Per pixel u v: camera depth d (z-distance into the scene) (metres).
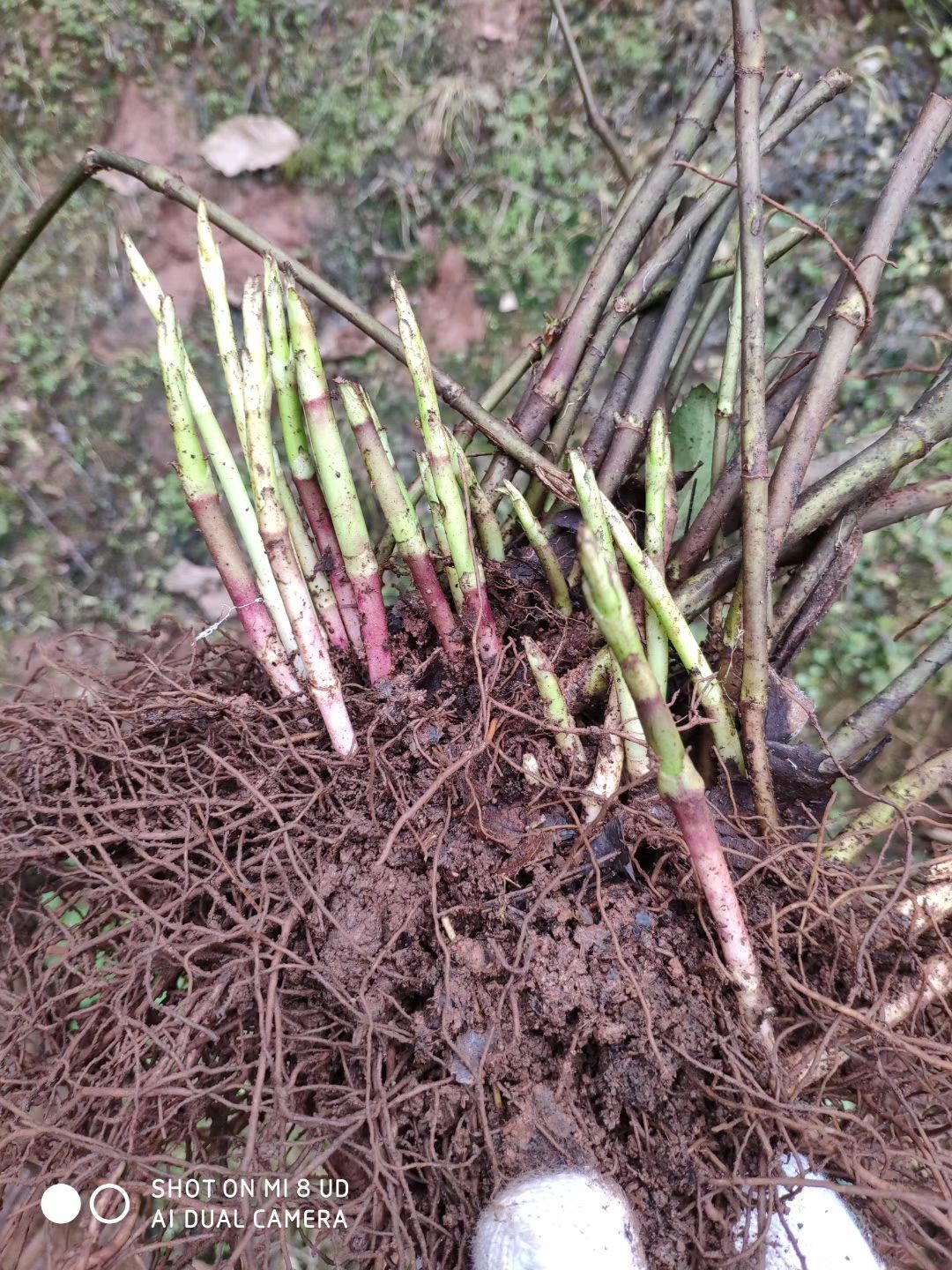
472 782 0.17
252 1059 0.18
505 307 0.38
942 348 0.36
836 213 0.37
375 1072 0.16
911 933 0.17
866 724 0.21
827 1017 0.16
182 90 0.38
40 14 0.38
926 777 0.20
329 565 0.19
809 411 0.19
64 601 0.38
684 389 0.37
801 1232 0.15
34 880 0.21
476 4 0.38
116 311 0.38
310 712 0.19
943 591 0.35
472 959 0.16
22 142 0.38
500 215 0.38
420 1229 0.15
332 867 0.18
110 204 0.38
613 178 0.38
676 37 0.37
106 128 0.38
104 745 0.20
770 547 0.19
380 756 0.18
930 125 0.18
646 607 0.18
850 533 0.20
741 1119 0.16
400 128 0.38
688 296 0.21
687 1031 0.16
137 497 0.38
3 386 0.38
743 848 0.18
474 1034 0.16
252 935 0.17
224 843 0.18
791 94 0.21
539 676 0.18
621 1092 0.16
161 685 0.21
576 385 0.22
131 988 0.18
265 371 0.17
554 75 0.38
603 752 0.18
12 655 0.37
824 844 0.19
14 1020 0.18
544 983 0.16
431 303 0.39
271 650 0.19
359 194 0.38
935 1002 0.18
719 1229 0.15
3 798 0.20
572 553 0.20
